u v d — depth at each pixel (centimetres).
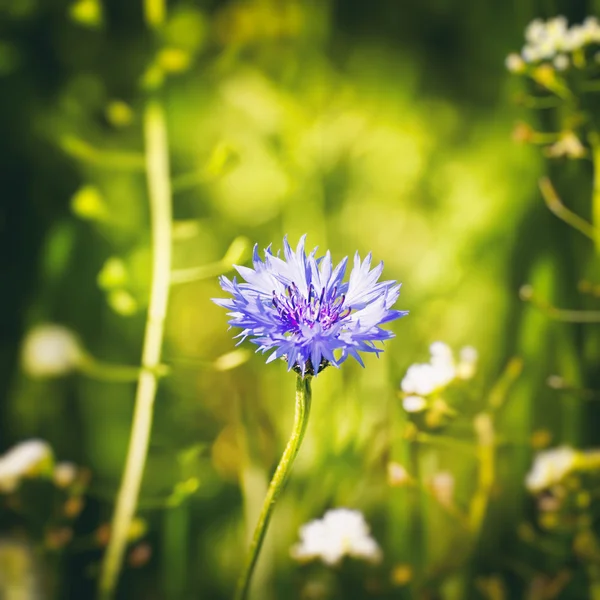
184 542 54
